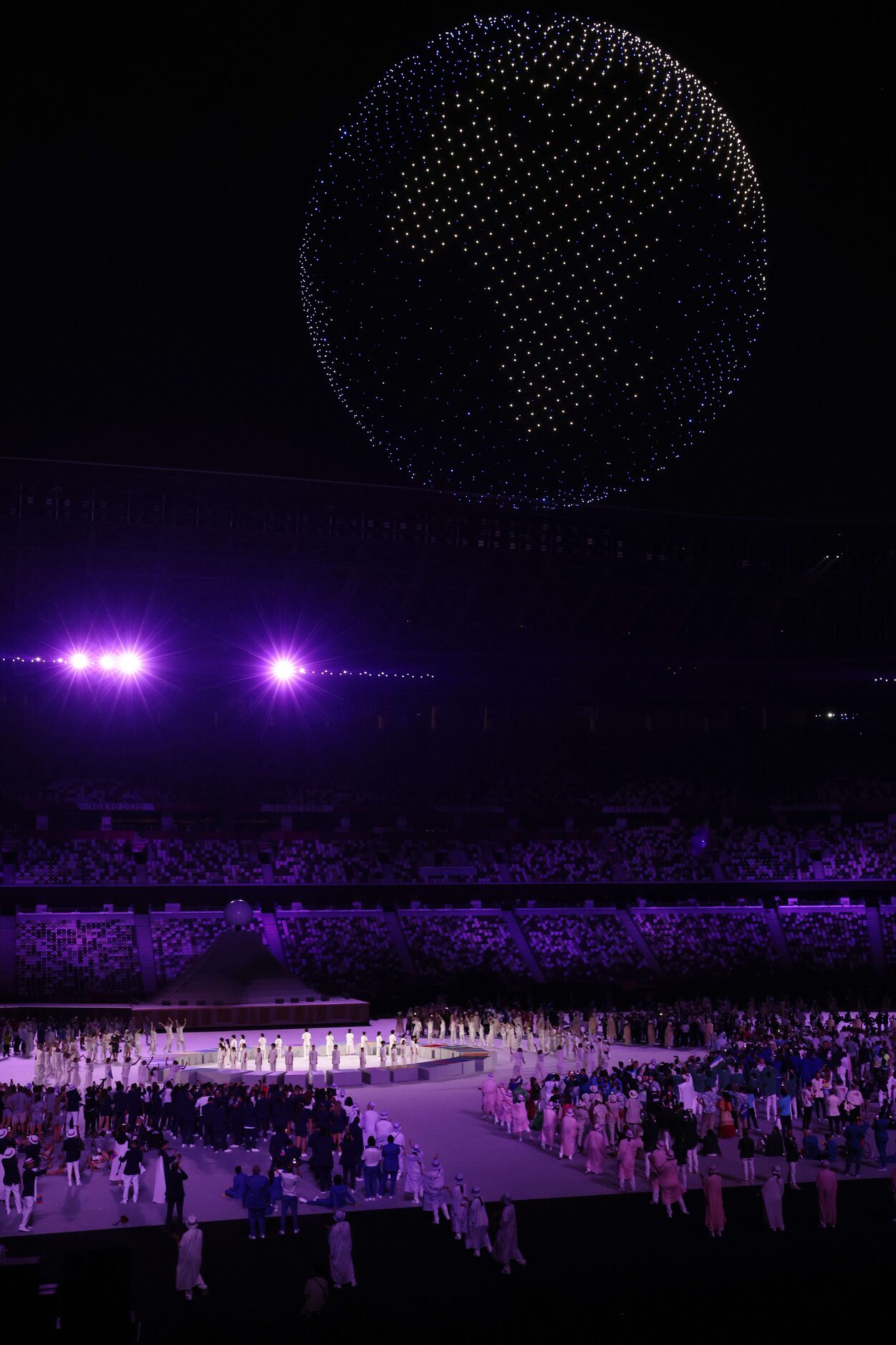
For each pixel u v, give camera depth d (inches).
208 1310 1037.2
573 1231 1293.1
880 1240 1261.1
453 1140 1754.4
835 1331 995.3
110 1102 1737.2
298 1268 1162.0
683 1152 1545.3
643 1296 1081.4
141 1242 1245.7
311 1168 1473.9
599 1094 1781.5
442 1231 1290.6
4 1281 715.4
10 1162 1330.0
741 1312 1039.0
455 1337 967.6
